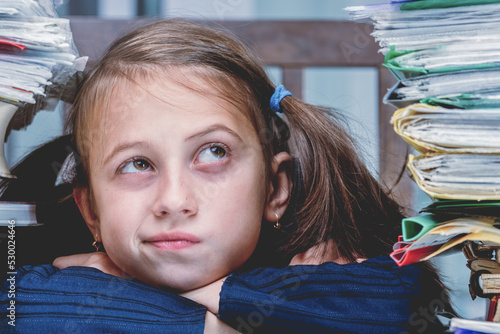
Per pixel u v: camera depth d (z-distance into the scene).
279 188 0.93
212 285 0.81
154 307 0.74
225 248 0.80
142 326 0.72
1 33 0.73
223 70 0.86
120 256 0.81
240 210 0.81
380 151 1.31
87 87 0.89
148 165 0.81
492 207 0.66
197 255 0.78
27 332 0.74
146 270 0.80
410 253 0.66
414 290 0.76
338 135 0.99
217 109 0.81
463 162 0.63
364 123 1.13
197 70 0.84
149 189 0.79
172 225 0.77
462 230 0.64
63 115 1.06
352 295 0.75
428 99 0.65
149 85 0.81
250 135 0.85
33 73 0.75
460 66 0.64
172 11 1.17
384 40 0.68
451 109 0.63
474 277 0.69
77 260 0.94
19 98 0.75
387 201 1.02
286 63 1.65
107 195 0.81
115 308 0.74
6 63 0.74
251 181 0.83
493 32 0.64
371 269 0.79
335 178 0.96
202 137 0.79
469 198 0.64
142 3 1.84
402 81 0.68
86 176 0.90
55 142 1.02
